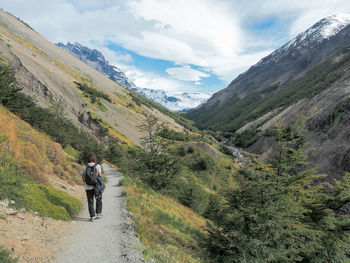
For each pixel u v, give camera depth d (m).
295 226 9.34
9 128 7.20
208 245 9.02
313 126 56.62
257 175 9.73
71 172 11.50
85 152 21.67
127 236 4.86
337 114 48.94
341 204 9.88
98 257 3.63
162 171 21.41
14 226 3.71
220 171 61.09
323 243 9.01
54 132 25.64
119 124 94.69
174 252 5.39
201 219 17.30
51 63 118.81
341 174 35.91
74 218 5.64
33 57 95.12
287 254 8.32
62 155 12.00
